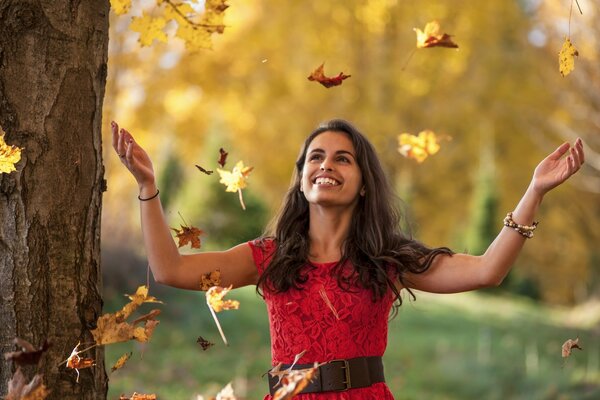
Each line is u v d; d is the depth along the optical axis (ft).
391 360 46.21
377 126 82.17
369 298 12.22
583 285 92.38
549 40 63.46
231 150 70.13
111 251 46.37
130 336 10.01
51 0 10.48
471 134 87.15
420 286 12.73
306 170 12.84
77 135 10.61
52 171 10.44
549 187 11.44
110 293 43.80
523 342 55.42
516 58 84.23
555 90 62.49
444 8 82.12
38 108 10.40
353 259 12.44
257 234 67.05
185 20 10.58
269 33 86.33
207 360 39.40
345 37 84.69
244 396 34.22
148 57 63.93
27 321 10.30
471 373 43.45
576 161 11.20
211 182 67.31
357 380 11.98
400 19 82.64
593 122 59.72
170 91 78.95
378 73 83.05
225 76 84.89
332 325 12.10
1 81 10.31
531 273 93.71
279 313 12.37
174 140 85.81
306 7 85.56
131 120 73.41
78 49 10.64
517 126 87.25
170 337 41.96
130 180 65.77
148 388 32.99
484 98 85.10
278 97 86.94
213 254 12.41
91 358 10.67
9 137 10.30
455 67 83.92
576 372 42.96
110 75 49.29
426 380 41.83
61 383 10.39
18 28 10.36
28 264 10.32
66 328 10.47
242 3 88.43
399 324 58.59
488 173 88.63
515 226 11.75
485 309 73.61
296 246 12.55
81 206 10.63
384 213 12.98
